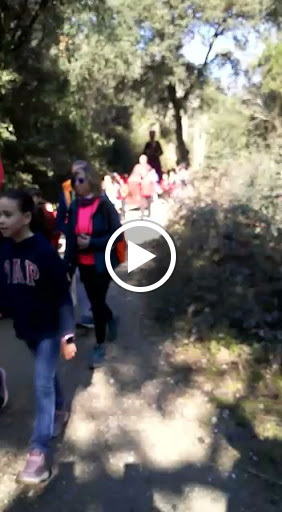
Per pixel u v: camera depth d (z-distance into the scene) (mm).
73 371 5523
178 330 6445
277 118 19844
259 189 7719
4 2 14648
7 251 3725
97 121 38281
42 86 18391
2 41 15430
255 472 3834
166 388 5070
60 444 4207
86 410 4723
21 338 3889
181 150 33875
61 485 3721
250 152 11938
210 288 6551
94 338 6438
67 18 16203
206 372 5324
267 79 23422
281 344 5418
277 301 6043
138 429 4414
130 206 18141
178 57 30750
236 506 3500
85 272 5461
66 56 19938
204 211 7379
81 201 5344
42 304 3736
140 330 6637
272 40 27188
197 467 3920
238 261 6574
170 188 18094
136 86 32375
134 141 43844
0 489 3676
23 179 18500
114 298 7996
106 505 3516
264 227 6645
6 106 17281
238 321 6031
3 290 3811
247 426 4371
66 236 5488
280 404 4660
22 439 4289
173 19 29547
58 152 21156
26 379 5316
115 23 25641
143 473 3854
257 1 29328
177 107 33312
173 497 3594
